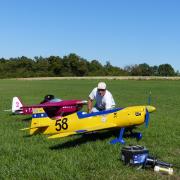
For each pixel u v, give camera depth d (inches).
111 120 362.0
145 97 1039.0
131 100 934.4
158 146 343.9
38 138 381.1
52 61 5068.9
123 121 358.9
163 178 248.8
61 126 377.1
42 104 518.0
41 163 284.2
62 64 5044.3
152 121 505.0
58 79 3572.8
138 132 402.0
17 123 494.6
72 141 365.4
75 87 1756.9
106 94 409.4
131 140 369.4
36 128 394.6
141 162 270.1
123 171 260.5
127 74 5132.9
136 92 1302.9
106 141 363.6
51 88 1657.2
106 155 305.3
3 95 1143.6
